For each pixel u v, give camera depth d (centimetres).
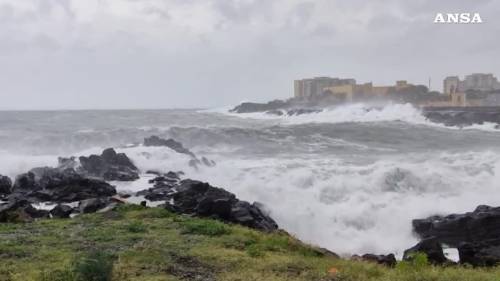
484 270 1130
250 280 927
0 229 1333
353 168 2756
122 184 2566
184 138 4384
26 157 3288
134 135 4438
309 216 2188
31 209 1770
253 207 1948
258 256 1106
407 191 2492
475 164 2912
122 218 1510
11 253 1076
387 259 1315
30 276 913
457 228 1833
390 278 983
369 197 2356
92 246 1145
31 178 2427
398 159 3294
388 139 4825
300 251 1239
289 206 2264
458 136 5278
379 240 2011
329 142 4472
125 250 1111
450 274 1007
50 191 2255
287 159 3316
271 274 973
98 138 4272
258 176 2677
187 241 1207
